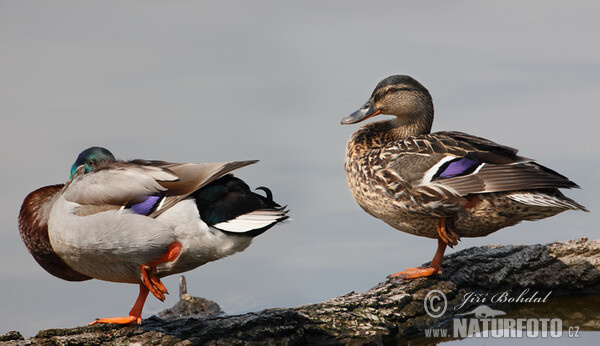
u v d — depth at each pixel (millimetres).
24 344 8617
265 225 9008
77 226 9008
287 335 9812
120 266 9289
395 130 13148
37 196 9805
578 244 11758
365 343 10102
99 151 10914
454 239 10969
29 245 9773
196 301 12555
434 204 10836
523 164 10781
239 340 9406
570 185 10391
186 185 9109
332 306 10406
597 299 11500
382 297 10734
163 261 9117
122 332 9133
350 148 12336
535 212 10734
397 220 11586
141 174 9180
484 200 10680
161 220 8969
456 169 10820
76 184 9289
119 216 8938
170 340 9109
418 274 11148
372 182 11438
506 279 11414
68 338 8820
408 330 10547
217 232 9094
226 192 9148
